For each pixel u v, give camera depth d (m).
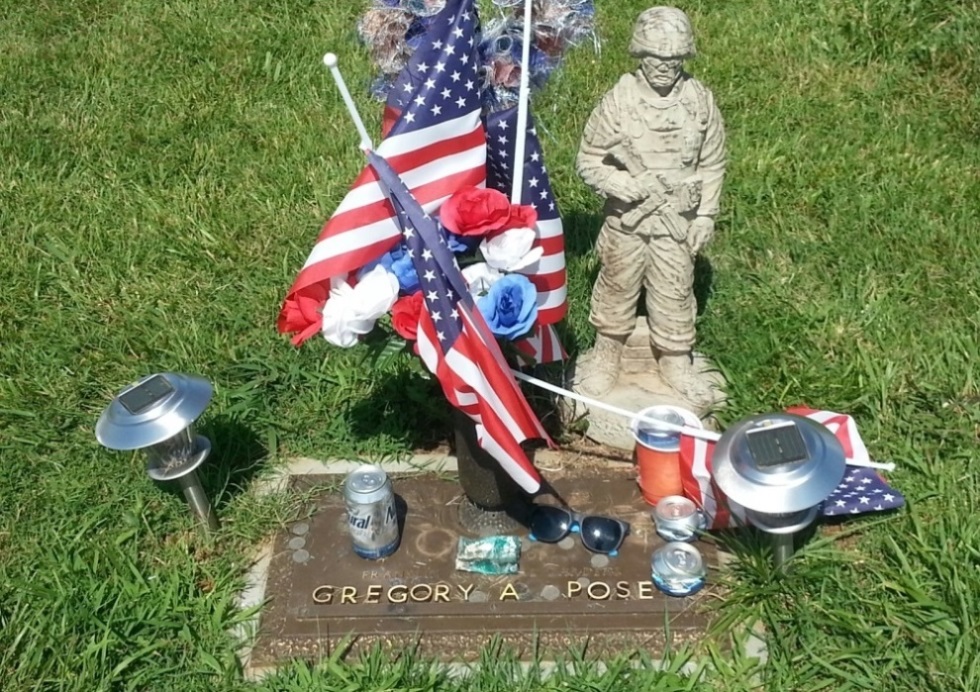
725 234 1.83
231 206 1.95
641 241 1.31
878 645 1.15
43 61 2.41
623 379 1.45
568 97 2.18
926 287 1.67
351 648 1.19
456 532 1.30
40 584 1.26
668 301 1.34
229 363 1.60
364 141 1.05
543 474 1.39
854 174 1.94
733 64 2.29
